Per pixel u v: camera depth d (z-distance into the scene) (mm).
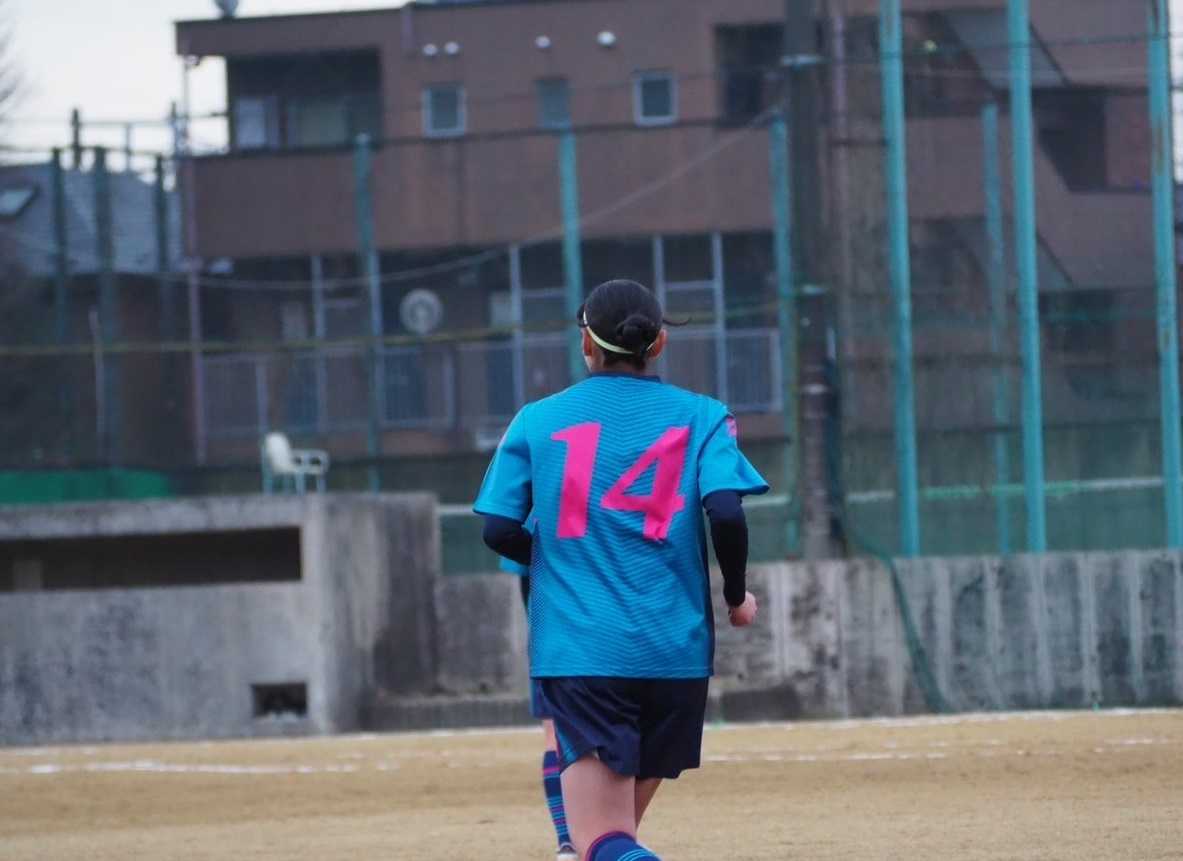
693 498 16688
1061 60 81000
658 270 106375
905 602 72938
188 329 104250
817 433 74438
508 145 108125
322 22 119250
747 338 97875
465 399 98125
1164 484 77312
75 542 78875
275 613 73000
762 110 113312
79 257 107500
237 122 121188
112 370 95625
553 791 24078
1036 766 41344
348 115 120062
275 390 98688
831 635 72875
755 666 73250
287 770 49625
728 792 39344
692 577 16625
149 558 79062
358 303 108438
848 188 76812
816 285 74375
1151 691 72438
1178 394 77625
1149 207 79250
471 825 35031
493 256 104812
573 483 16641
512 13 116875
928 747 47500
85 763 55375
